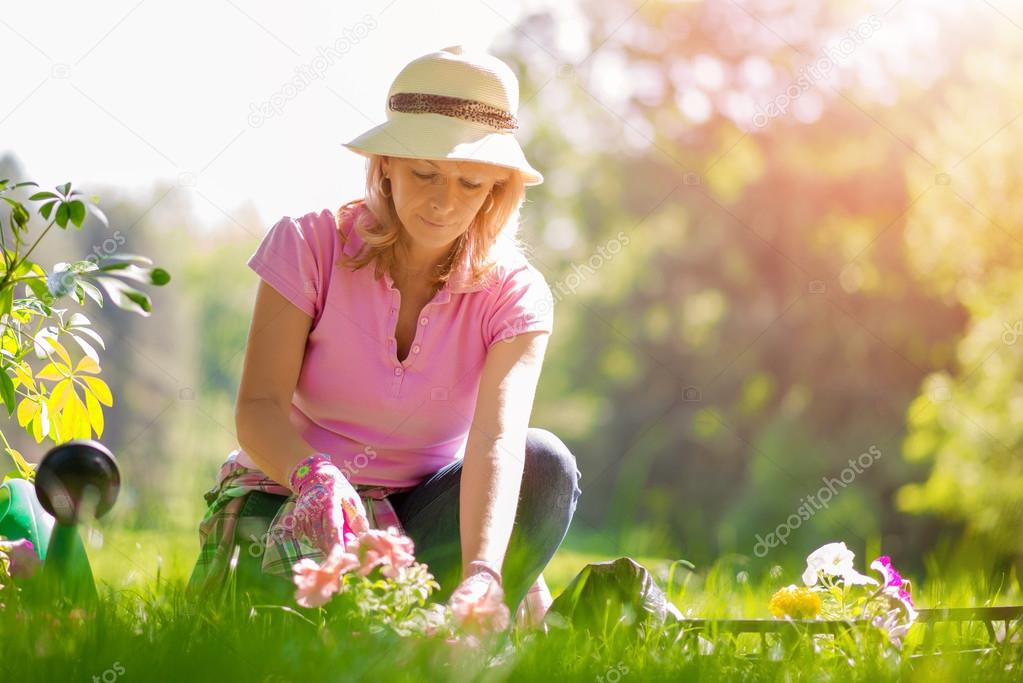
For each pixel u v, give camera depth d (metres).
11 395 3.27
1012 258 10.98
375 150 2.96
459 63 3.04
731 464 18.80
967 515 10.71
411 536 3.20
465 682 2.15
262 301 3.12
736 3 19.02
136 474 11.03
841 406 16.81
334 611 2.48
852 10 17.66
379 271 3.15
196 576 3.14
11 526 3.11
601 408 21.27
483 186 3.03
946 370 14.95
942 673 2.39
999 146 11.11
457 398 3.26
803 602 2.90
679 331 20.22
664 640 2.63
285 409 3.09
